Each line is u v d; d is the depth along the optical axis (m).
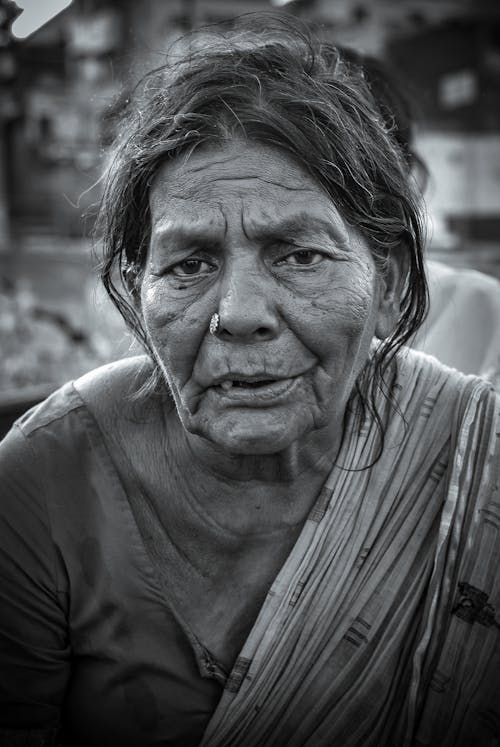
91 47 8.30
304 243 0.71
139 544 0.82
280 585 0.81
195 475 0.82
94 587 0.83
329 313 0.71
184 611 0.83
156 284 0.74
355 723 0.82
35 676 0.85
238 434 0.71
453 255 7.86
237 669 0.80
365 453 0.84
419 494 0.86
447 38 9.10
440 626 0.82
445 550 0.83
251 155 0.70
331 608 0.82
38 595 0.84
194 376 0.73
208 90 0.73
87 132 9.09
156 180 0.74
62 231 10.00
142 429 0.85
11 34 1.98
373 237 0.77
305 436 0.78
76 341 4.16
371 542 0.84
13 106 10.09
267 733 0.82
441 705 0.83
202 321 0.71
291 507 0.83
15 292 6.23
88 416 0.87
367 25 8.77
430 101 9.16
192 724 0.82
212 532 0.83
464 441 0.86
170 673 0.82
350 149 0.74
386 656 0.82
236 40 0.87
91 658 0.85
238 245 0.70
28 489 0.84
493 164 9.02
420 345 1.56
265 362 0.70
